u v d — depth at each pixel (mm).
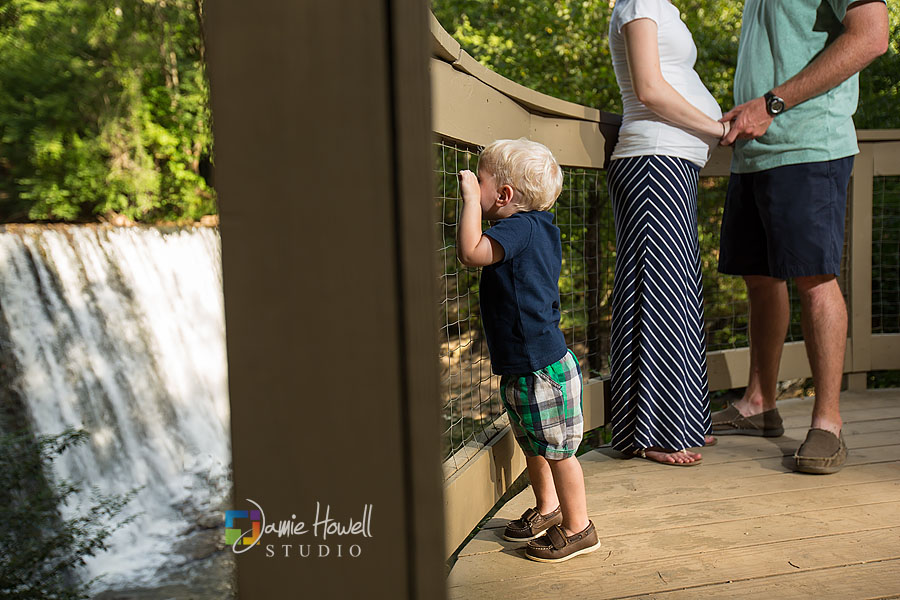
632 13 2252
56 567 3537
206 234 7859
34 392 5273
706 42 5805
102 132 8266
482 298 1755
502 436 2053
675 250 2352
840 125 2248
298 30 791
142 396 5949
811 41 2291
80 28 8211
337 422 824
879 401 3322
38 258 5898
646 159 2352
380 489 827
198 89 8742
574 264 5133
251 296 819
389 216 799
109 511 4695
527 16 6113
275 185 805
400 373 812
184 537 4766
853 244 3459
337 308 812
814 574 1670
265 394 828
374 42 784
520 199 1725
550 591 1623
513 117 2121
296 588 847
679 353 2373
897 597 1558
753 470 2393
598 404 2701
